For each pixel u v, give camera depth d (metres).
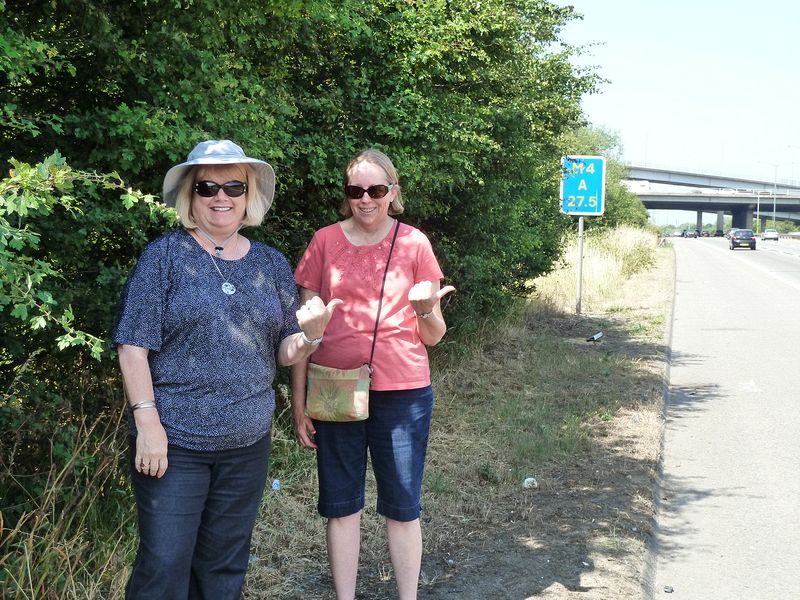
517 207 9.85
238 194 2.73
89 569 3.43
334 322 3.33
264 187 2.90
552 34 10.02
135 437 2.56
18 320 3.50
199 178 2.72
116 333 2.56
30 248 3.53
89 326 3.91
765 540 4.63
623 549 4.30
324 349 3.33
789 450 6.47
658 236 55.84
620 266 23.03
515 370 8.96
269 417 2.76
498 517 4.71
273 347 2.83
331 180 5.41
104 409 4.12
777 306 17.58
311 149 5.37
